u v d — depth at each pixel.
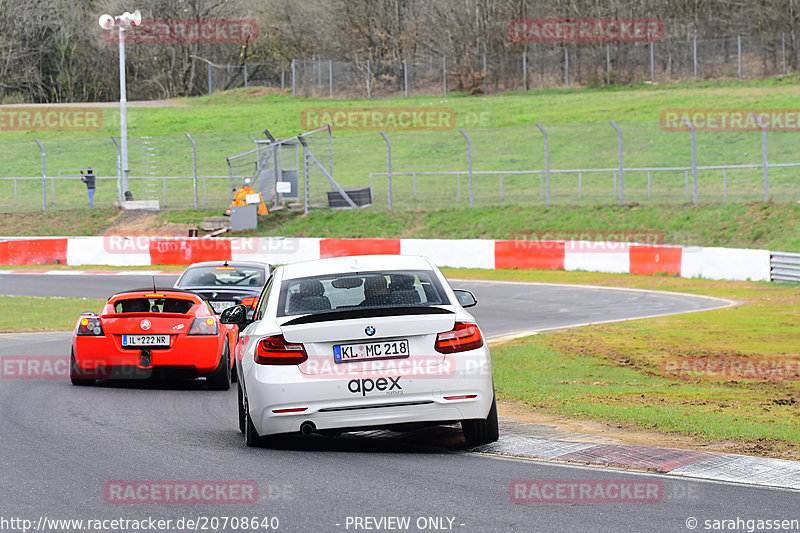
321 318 26.83
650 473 24.75
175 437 30.72
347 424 26.27
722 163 162.25
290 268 30.88
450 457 26.98
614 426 32.34
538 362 49.94
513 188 160.00
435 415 26.55
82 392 42.12
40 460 26.80
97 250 126.69
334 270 29.86
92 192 154.38
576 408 35.94
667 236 117.38
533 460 26.52
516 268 114.38
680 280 99.88
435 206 143.88
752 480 23.83
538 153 185.12
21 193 177.88
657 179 155.75
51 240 128.25
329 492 22.75
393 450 28.23
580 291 93.00
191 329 43.22
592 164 172.88
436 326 26.78
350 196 147.88
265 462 26.42
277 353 26.53
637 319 69.62
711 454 26.78
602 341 57.34
